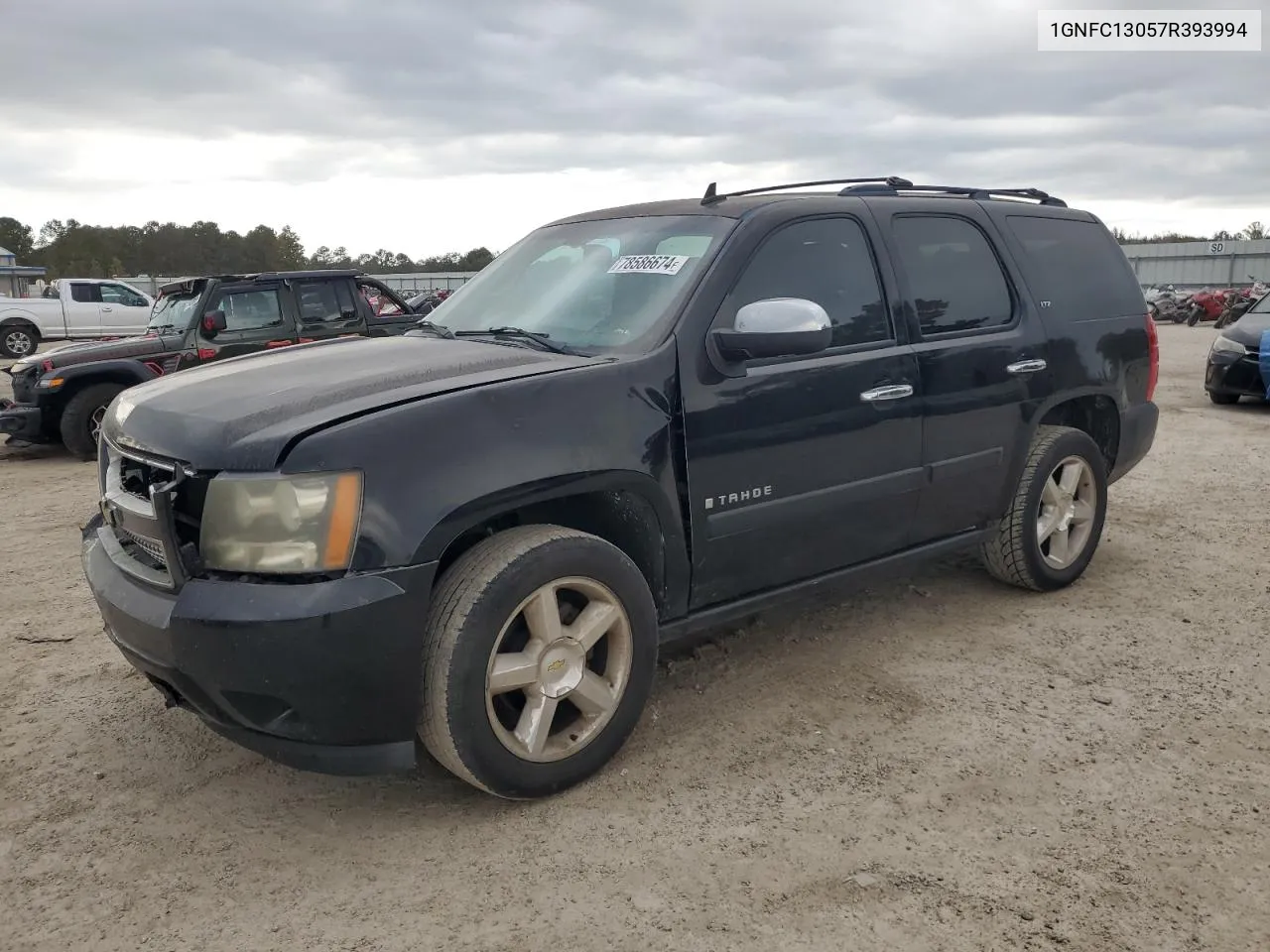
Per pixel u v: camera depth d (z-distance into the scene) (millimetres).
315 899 2523
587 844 2729
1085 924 2352
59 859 2730
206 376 3238
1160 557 5320
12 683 3943
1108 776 3039
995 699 3605
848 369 3609
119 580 2869
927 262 4062
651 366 3111
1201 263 56406
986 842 2701
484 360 3143
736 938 2326
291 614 2457
